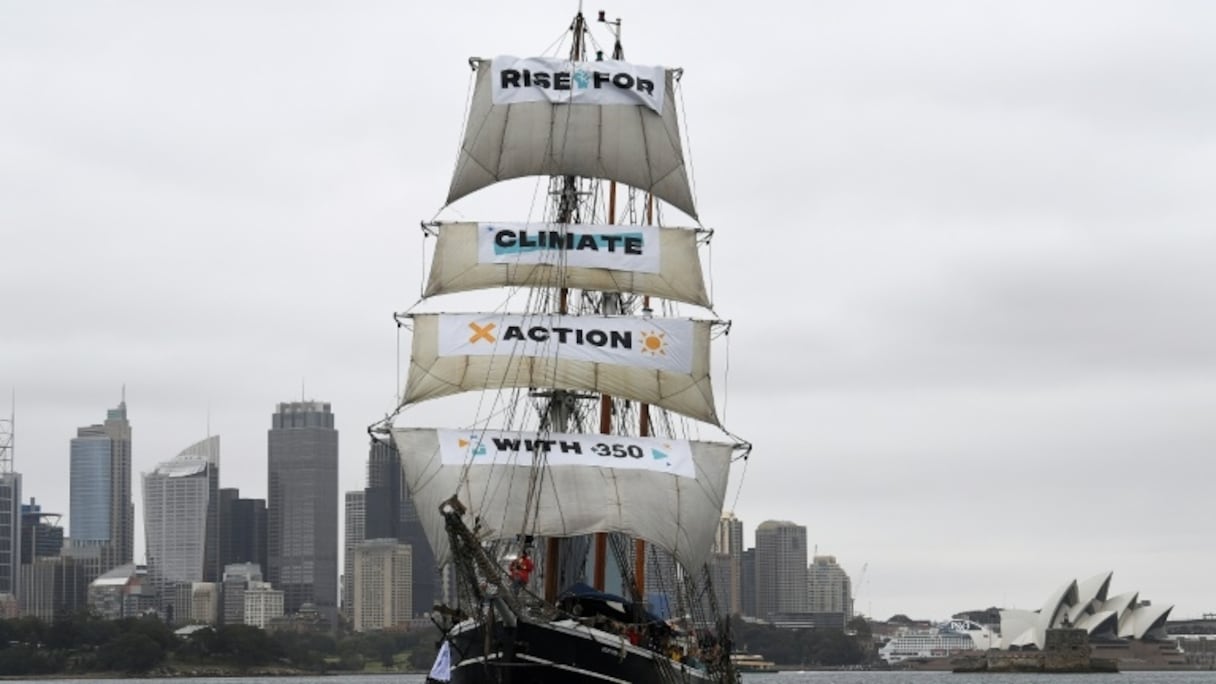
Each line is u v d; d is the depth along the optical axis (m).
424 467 115.25
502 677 98.00
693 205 128.38
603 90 126.38
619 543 124.56
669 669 106.69
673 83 129.00
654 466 117.31
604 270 124.12
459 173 125.69
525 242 123.94
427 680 113.69
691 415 122.81
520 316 121.38
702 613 129.88
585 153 125.88
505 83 125.88
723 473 120.06
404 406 119.75
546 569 117.81
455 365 120.19
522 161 125.69
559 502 114.38
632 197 131.25
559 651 98.31
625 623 106.88
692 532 117.06
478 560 97.50
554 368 120.44
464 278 123.56
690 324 123.69
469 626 99.56
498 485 114.50
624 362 121.62
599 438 117.44
